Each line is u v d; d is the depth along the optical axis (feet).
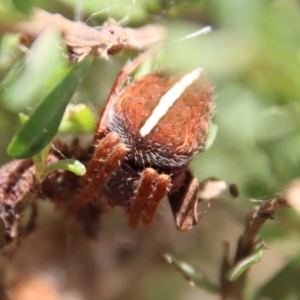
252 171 0.26
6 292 0.30
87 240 0.31
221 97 0.25
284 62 0.21
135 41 0.26
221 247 0.32
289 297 0.25
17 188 0.26
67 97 0.22
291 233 0.27
